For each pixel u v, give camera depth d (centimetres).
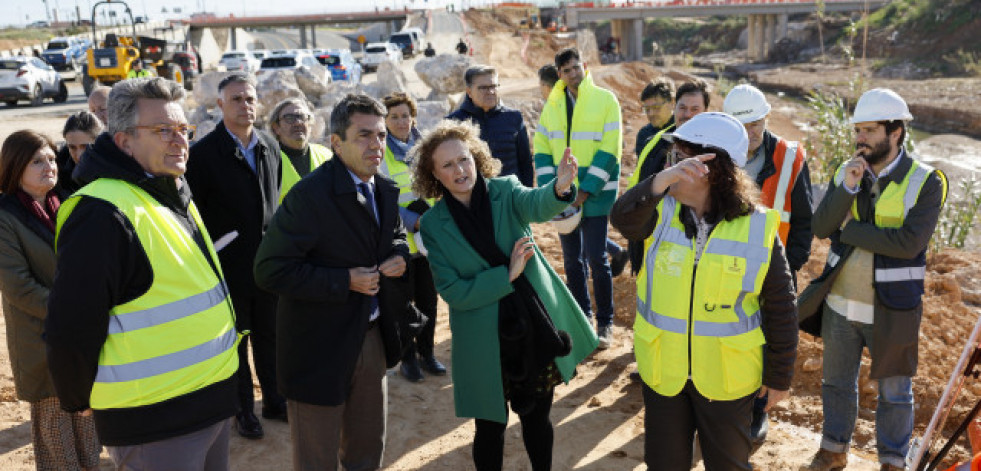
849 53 982
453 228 357
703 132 295
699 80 470
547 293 363
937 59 4822
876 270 380
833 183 394
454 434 471
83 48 4503
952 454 446
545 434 373
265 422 486
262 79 1225
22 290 362
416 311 376
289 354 339
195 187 440
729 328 303
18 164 362
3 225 361
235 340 299
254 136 453
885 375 388
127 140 271
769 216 300
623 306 670
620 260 646
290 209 328
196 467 280
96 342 255
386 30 10506
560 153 577
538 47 5206
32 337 371
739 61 7144
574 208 545
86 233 252
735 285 297
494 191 365
